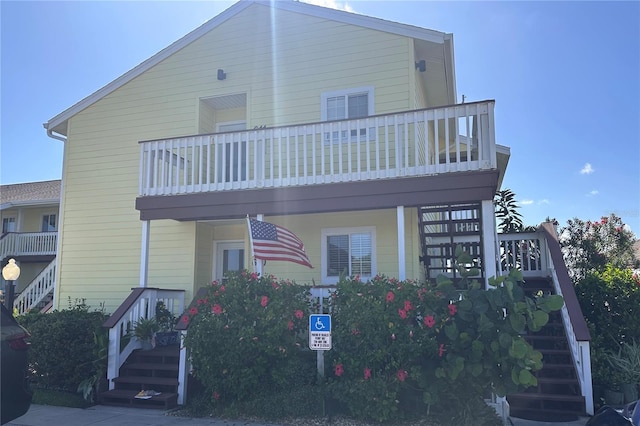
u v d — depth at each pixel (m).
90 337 9.16
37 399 8.77
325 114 11.25
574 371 8.16
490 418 6.90
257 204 9.70
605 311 9.23
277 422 7.29
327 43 11.48
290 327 7.70
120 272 12.21
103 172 12.77
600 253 12.66
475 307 6.73
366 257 10.66
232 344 7.54
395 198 8.82
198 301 8.21
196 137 10.34
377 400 6.84
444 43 10.84
